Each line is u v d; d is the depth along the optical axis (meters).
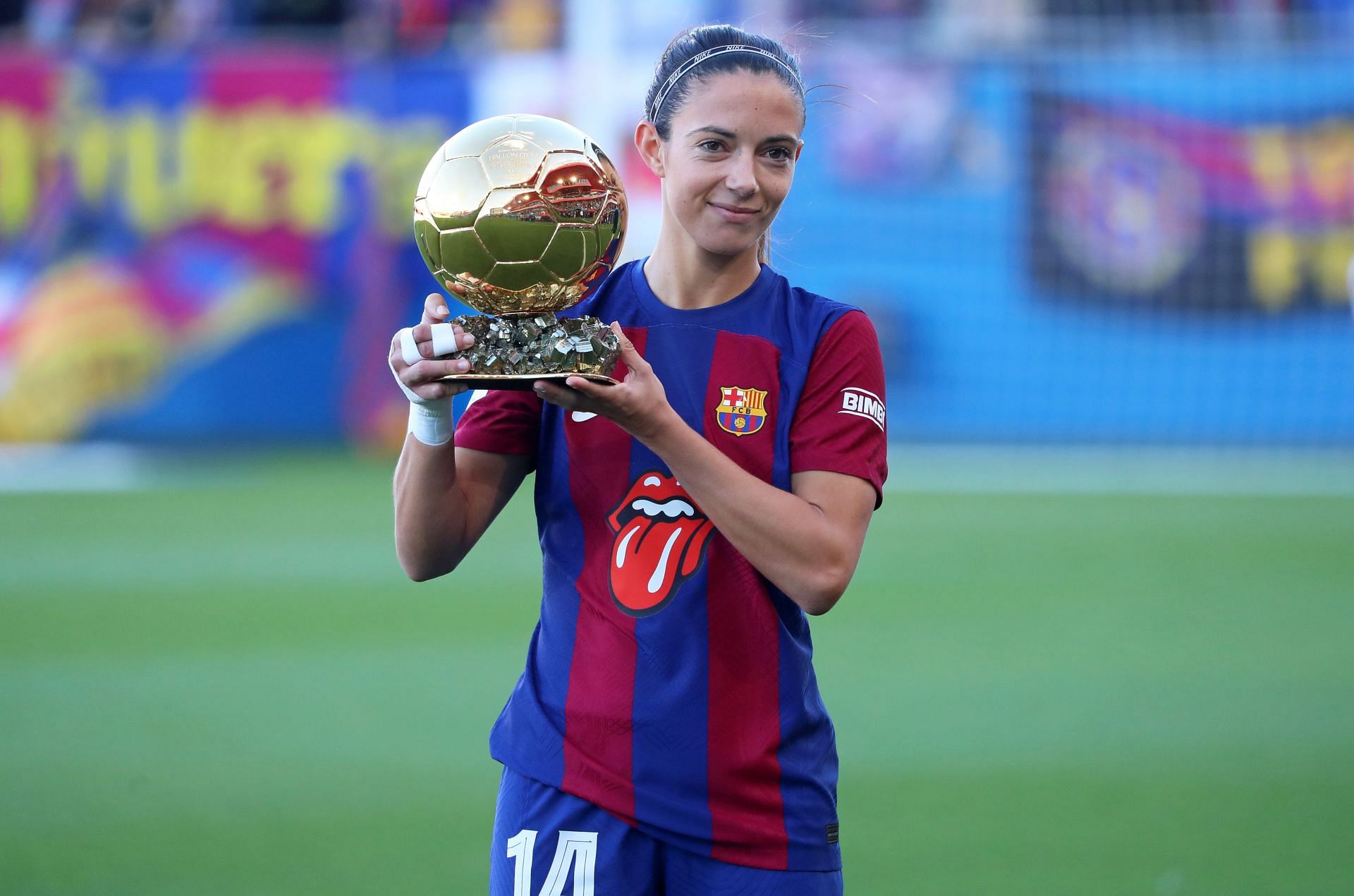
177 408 42.94
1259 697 18.92
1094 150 45.28
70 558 27.95
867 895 12.60
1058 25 50.12
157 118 42.69
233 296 43.06
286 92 43.19
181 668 20.25
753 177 7.12
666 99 7.35
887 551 28.98
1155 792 15.30
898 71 45.47
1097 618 23.41
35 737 17.17
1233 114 44.88
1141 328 45.56
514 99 44.22
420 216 6.89
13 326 42.28
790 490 7.52
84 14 49.66
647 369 6.76
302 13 49.56
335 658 20.80
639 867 7.40
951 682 19.62
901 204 45.75
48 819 14.41
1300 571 27.16
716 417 7.47
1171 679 19.80
